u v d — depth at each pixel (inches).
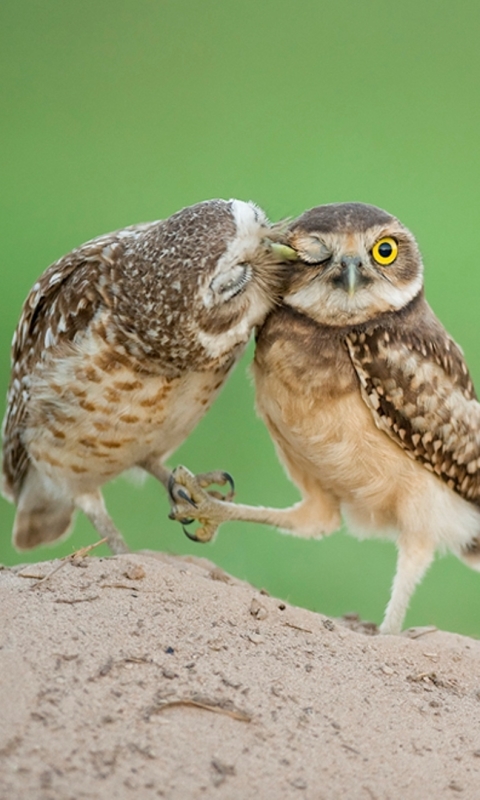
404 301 370.9
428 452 373.1
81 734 247.1
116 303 360.8
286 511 391.2
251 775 245.4
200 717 261.3
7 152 1135.6
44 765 236.2
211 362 361.4
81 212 1029.2
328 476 379.6
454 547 389.1
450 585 625.9
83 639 281.3
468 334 829.8
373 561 633.6
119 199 1053.8
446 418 372.8
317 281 362.9
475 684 308.5
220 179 1087.0
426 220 991.6
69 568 316.5
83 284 370.6
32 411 386.3
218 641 295.6
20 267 934.4
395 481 375.6
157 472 402.9
